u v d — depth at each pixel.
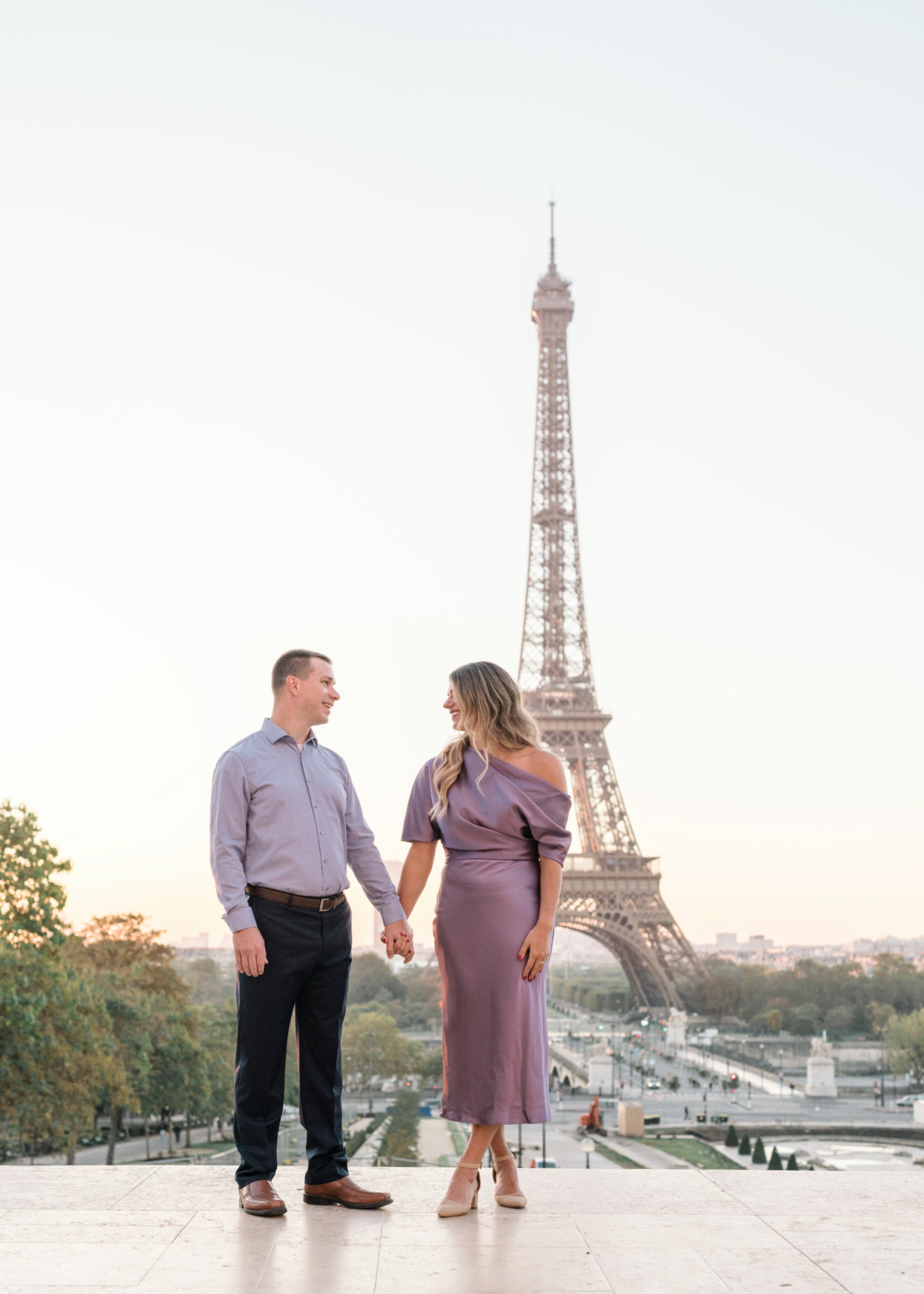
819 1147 82.62
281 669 8.97
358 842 9.08
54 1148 60.22
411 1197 8.87
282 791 8.62
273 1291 6.62
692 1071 141.50
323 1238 7.73
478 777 8.68
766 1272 7.10
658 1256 7.40
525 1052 8.41
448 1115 8.47
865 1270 7.15
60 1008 43.56
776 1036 186.00
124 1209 8.52
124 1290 6.63
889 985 198.38
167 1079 68.88
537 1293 6.64
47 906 44.22
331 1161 8.65
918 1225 8.21
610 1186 9.34
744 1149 73.50
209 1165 10.20
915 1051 129.25
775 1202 8.87
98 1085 46.97
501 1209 8.62
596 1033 195.75
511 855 8.59
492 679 8.89
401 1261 7.22
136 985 72.88
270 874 8.49
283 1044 8.52
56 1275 6.90
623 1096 118.19
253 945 8.28
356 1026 138.25
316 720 8.98
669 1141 81.75
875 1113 104.19
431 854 9.09
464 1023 8.44
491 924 8.42
